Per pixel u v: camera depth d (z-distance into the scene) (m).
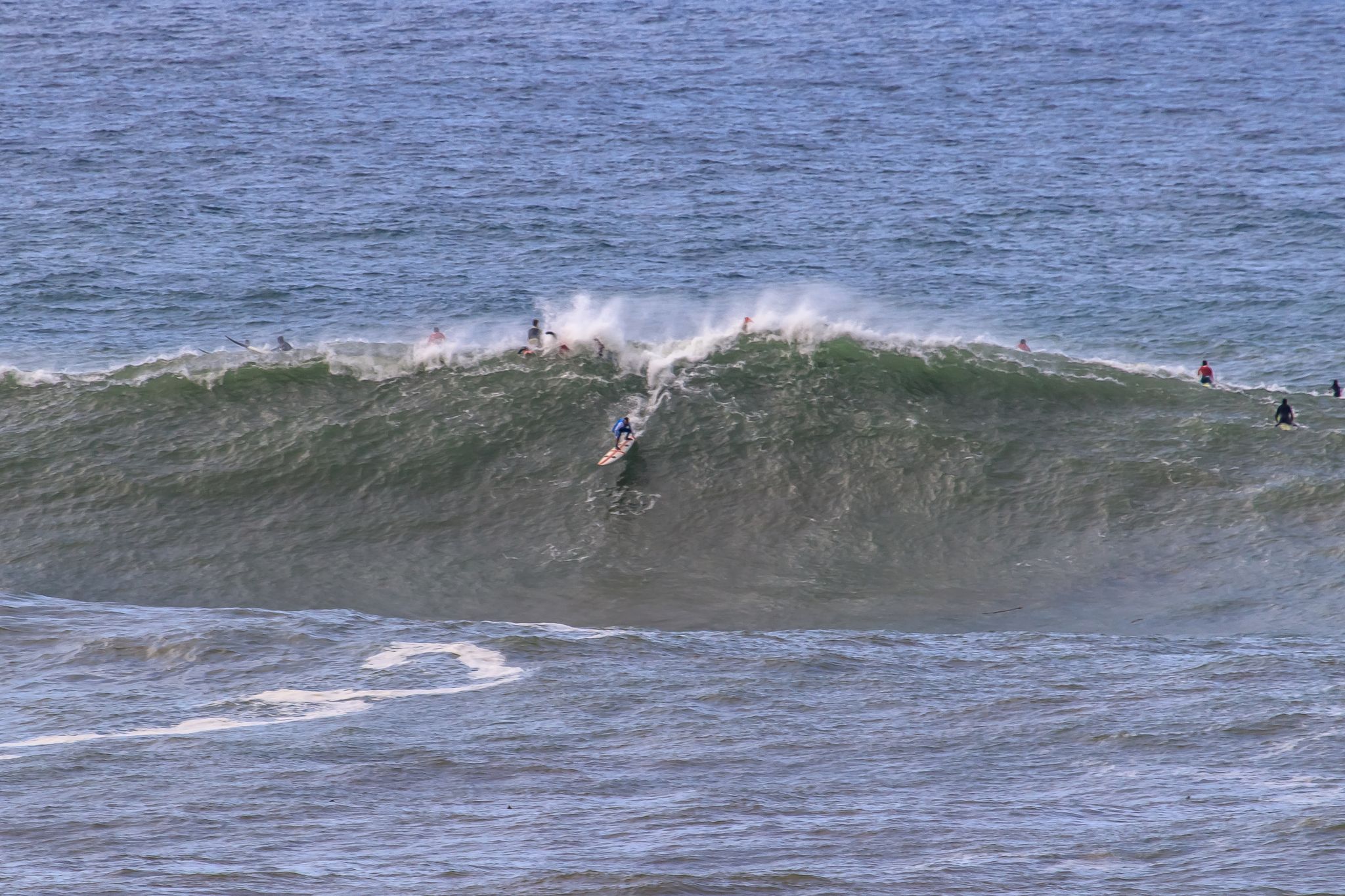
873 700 62.62
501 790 50.16
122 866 41.69
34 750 55.53
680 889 38.72
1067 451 103.69
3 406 109.50
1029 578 89.50
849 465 102.31
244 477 101.56
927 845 42.62
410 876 40.34
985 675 67.31
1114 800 47.25
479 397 110.38
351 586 89.56
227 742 56.50
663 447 104.75
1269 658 69.00
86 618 78.19
